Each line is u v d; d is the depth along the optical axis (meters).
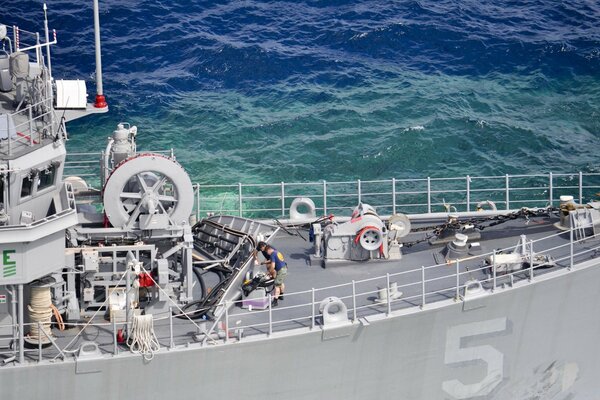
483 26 86.19
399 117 71.81
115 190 29.41
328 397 30.08
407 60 81.69
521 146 68.12
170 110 72.50
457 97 75.12
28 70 28.97
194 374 28.25
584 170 64.62
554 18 88.25
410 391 31.05
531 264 31.19
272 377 29.16
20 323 26.78
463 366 31.39
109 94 74.12
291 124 70.50
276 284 30.44
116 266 29.27
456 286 30.39
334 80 77.81
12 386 27.17
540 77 78.88
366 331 29.47
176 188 29.81
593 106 74.81
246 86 77.00
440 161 66.38
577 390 33.88
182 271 29.89
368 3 89.50
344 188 62.50
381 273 32.62
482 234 34.81
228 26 85.25
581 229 34.12
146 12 85.94
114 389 27.84
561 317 32.22
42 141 26.77
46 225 26.06
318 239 33.50
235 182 63.03
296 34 84.44
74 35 82.00
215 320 28.88
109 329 28.78
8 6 85.06
